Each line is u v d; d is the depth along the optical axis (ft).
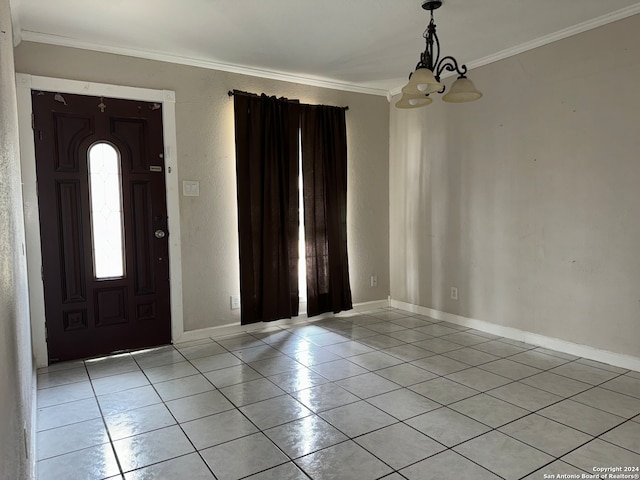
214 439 7.29
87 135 11.03
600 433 7.34
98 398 8.85
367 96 15.60
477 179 13.08
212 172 12.71
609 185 10.12
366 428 7.58
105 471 6.45
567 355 11.03
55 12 9.27
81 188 11.00
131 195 11.62
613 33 9.86
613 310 10.22
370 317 15.01
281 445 7.08
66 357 10.96
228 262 13.08
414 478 6.20
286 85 13.92
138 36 10.61
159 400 8.74
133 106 11.58
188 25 10.00
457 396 8.78
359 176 15.57
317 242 14.51
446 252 14.21
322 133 14.40
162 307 12.17
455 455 6.75
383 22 9.94
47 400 8.77
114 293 11.53
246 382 9.59
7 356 3.93
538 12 9.62
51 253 10.71
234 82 12.98
